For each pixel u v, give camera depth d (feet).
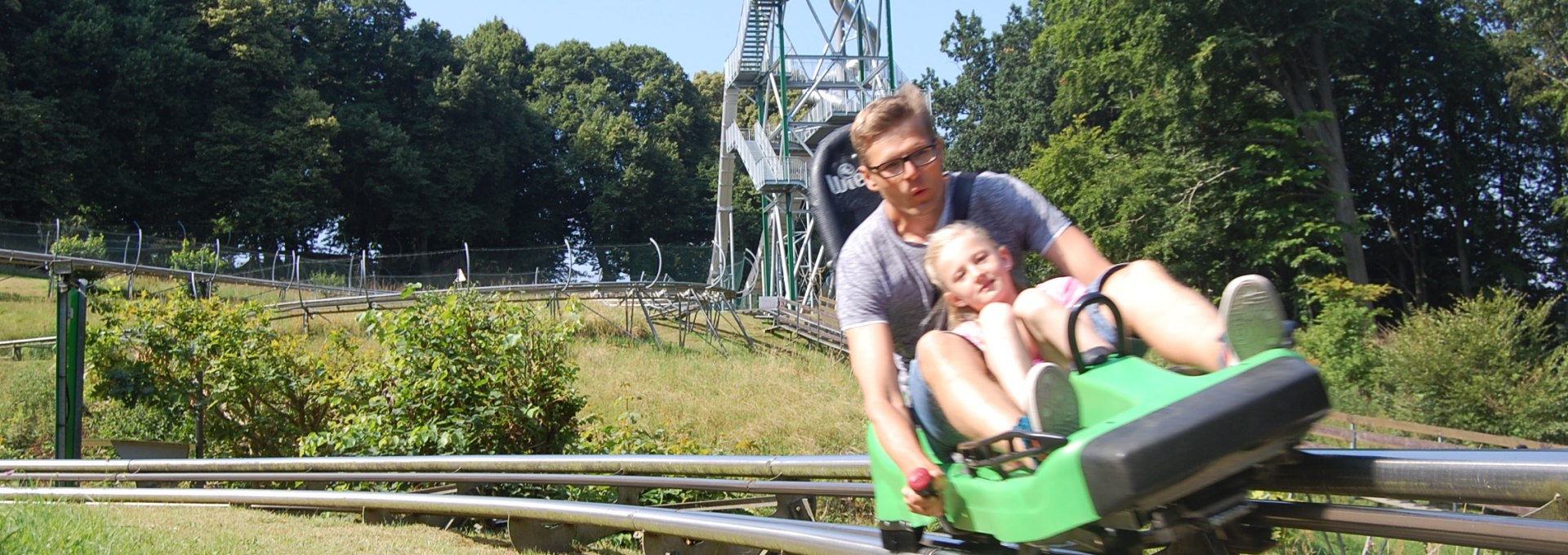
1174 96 109.70
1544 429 67.00
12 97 176.65
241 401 52.65
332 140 219.20
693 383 79.61
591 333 107.65
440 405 42.19
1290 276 111.75
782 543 19.67
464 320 42.86
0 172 172.65
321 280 145.48
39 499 28.53
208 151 197.06
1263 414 8.92
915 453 11.34
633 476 28.48
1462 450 9.87
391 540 27.89
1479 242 135.85
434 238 241.14
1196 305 10.59
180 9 208.13
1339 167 111.34
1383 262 139.64
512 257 164.25
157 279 134.41
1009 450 10.48
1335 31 111.24
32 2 188.75
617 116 287.89
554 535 28.53
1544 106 127.75
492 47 301.02
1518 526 9.26
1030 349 11.47
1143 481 8.75
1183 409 8.98
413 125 239.30
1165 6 108.17
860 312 12.57
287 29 222.69
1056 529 9.53
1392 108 132.16
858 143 12.61
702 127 299.58
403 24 248.93
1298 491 10.88
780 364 94.63
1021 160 180.04
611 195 262.67
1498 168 135.13
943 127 208.13
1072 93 127.95
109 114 192.03
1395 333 77.77
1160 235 107.55
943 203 12.73
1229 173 107.96
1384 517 10.04
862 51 163.02
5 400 72.02
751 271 195.00
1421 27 126.93
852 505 37.52
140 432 59.77
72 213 187.62
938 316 12.71
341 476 35.40
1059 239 12.62
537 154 266.36
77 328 53.01
